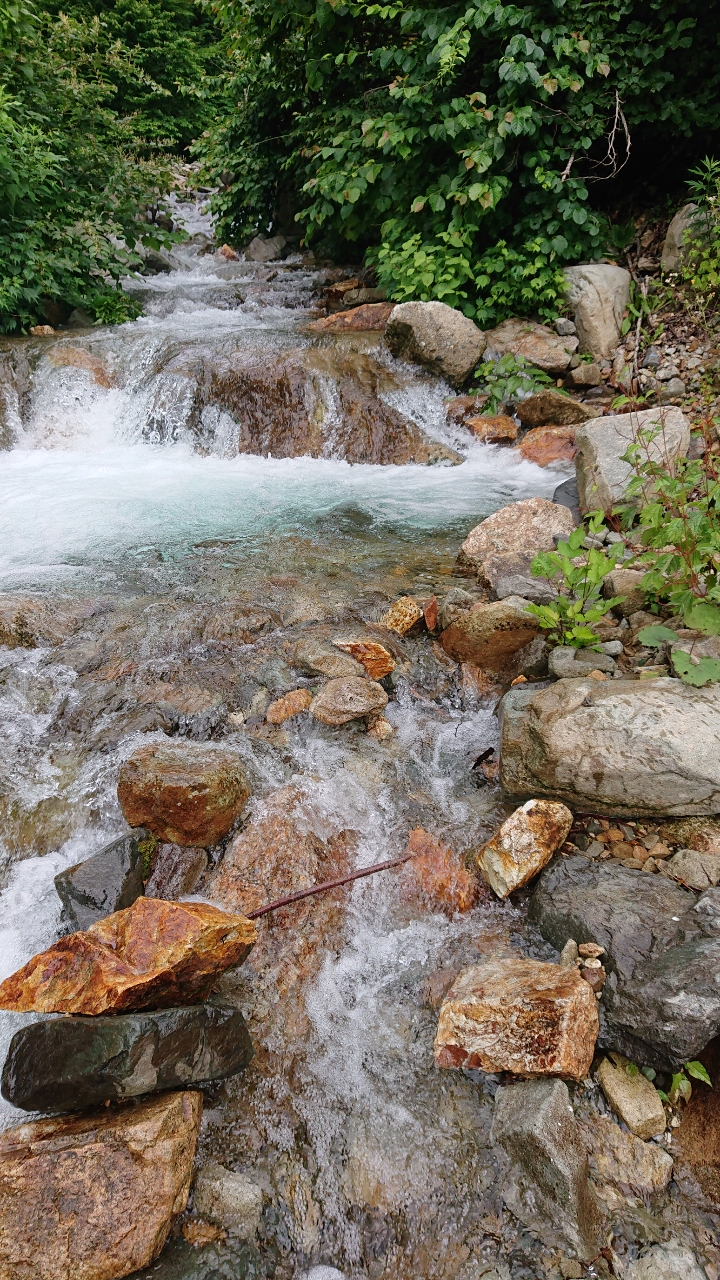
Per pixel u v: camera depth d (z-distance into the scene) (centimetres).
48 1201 159
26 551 421
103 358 672
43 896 236
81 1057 172
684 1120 192
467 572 397
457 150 686
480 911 239
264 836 246
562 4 635
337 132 866
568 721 255
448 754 291
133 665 318
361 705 295
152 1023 175
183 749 265
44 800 261
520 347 655
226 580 390
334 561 414
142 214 1123
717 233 625
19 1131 173
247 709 298
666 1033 191
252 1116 191
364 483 547
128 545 432
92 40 1109
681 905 221
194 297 959
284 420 607
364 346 675
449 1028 199
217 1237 169
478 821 263
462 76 711
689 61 661
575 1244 169
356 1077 201
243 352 654
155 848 244
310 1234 176
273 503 504
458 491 527
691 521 301
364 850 253
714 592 290
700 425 493
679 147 724
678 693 257
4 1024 205
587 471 447
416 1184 182
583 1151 181
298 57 942
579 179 679
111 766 270
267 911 225
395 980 223
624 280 675
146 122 1466
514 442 598
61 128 937
